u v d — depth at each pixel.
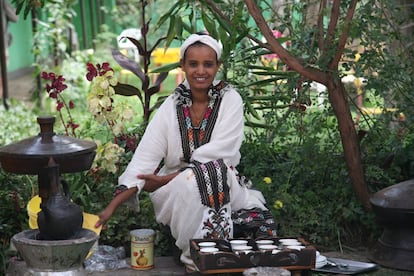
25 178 4.89
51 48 10.67
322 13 4.91
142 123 5.29
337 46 4.82
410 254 4.50
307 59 5.03
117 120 4.73
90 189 4.91
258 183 5.04
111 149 4.63
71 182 4.75
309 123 5.46
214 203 4.09
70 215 3.45
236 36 5.11
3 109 8.87
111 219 4.72
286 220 5.01
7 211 4.70
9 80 14.61
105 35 12.85
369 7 4.87
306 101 5.28
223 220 4.10
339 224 5.08
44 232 3.47
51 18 10.31
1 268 4.39
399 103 5.14
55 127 7.35
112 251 4.58
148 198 4.95
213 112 4.30
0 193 4.69
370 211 4.99
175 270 4.41
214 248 3.85
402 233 4.54
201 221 4.10
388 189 4.62
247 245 3.94
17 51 15.62
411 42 5.43
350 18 4.75
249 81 5.59
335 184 5.21
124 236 4.75
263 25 4.75
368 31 4.88
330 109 5.30
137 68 5.32
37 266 3.43
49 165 3.47
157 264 4.53
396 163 5.28
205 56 4.21
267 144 5.37
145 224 4.81
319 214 5.05
